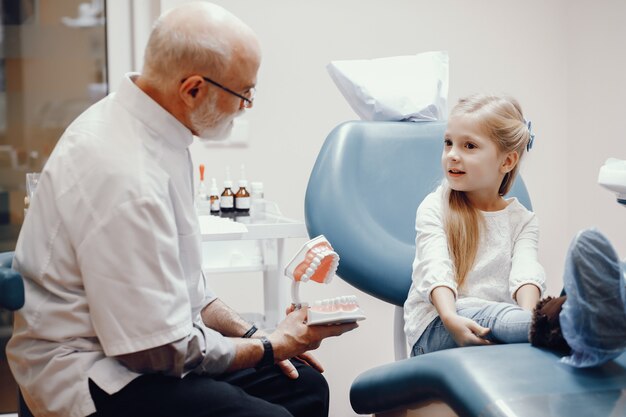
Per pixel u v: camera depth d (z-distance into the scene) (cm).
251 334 165
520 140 173
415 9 271
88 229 129
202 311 170
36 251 136
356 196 186
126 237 128
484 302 163
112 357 133
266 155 261
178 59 138
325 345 270
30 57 249
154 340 129
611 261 113
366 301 271
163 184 136
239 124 256
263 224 201
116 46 254
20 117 250
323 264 157
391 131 195
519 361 123
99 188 130
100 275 128
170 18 140
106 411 131
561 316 118
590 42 277
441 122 201
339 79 208
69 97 253
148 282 129
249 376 158
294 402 159
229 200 224
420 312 169
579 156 284
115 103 142
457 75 277
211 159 255
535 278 167
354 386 152
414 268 171
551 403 111
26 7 247
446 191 177
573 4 282
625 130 263
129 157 133
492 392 114
